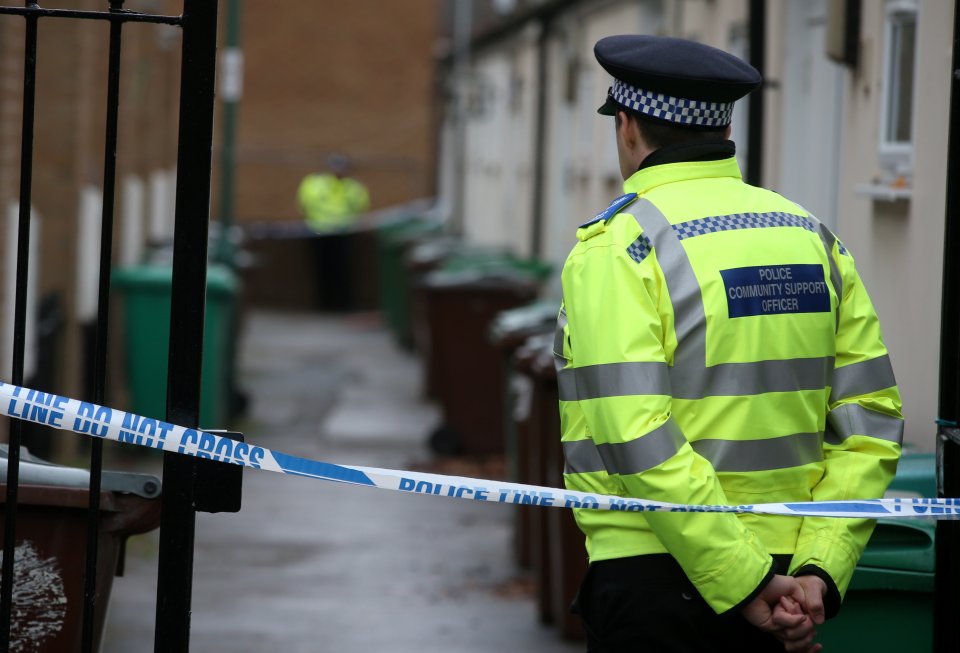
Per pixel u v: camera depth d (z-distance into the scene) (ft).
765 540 26.08
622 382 24.58
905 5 48.78
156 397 100.17
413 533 80.02
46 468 30.09
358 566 71.26
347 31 287.69
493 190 185.47
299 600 63.67
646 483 24.23
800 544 26.03
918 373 46.39
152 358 99.91
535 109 146.20
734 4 71.56
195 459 27.76
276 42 286.66
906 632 30.40
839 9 55.21
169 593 27.96
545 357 59.21
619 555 26.05
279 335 203.62
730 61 26.63
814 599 25.09
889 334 50.19
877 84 52.26
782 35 66.13
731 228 26.16
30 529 29.45
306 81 287.48
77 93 93.15
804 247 26.61
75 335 93.56
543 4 132.26
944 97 44.09
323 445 112.47
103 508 29.40
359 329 215.72
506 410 79.46
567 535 56.24
